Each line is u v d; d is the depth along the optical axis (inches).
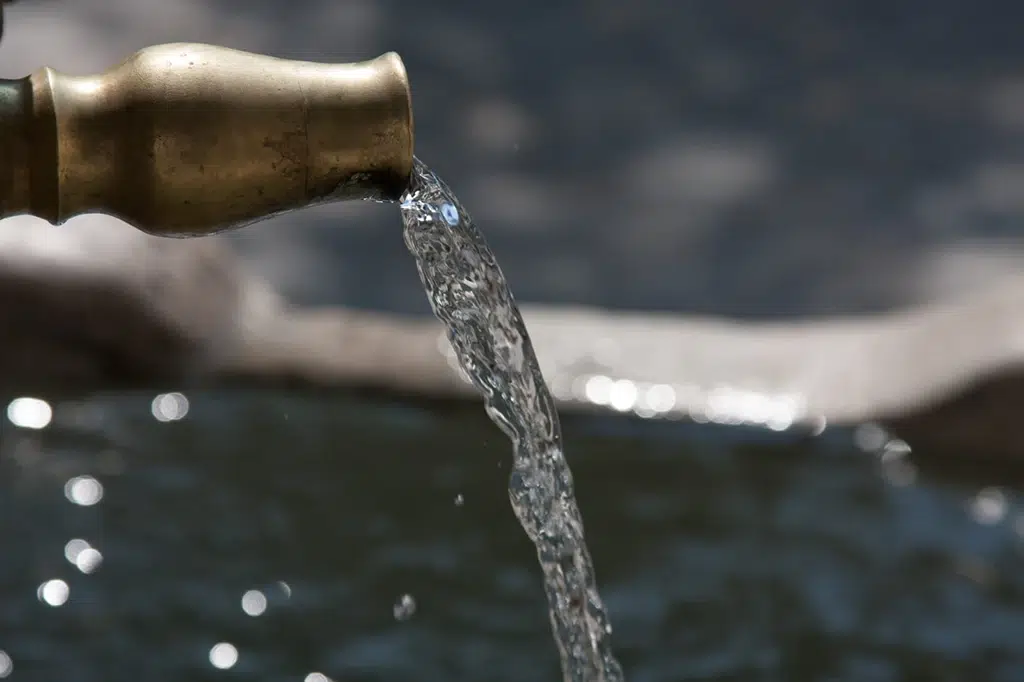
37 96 120.0
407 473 451.2
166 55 124.7
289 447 469.4
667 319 570.6
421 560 388.5
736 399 521.7
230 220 128.6
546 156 871.7
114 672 323.6
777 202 836.6
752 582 382.9
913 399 503.8
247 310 567.8
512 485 174.4
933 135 892.6
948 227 808.9
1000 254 782.5
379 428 494.9
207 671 327.3
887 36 995.9
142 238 556.7
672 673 334.3
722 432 507.8
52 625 343.0
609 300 746.2
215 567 378.0
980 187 842.8
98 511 407.2
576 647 182.9
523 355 169.0
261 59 128.9
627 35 997.8
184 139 123.5
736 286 765.3
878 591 380.8
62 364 534.3
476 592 371.6
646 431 507.8
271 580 371.9
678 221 818.2
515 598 369.1
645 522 421.1
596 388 528.4
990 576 394.3
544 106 917.8
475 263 162.1
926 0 1031.0
